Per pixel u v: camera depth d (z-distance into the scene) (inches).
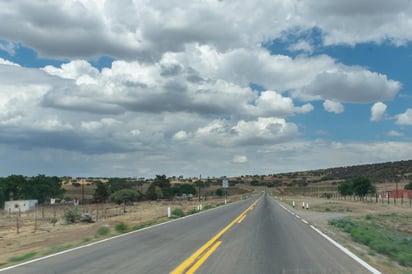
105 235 820.0
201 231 828.6
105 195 3878.0
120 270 418.6
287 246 601.3
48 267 440.8
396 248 600.4
